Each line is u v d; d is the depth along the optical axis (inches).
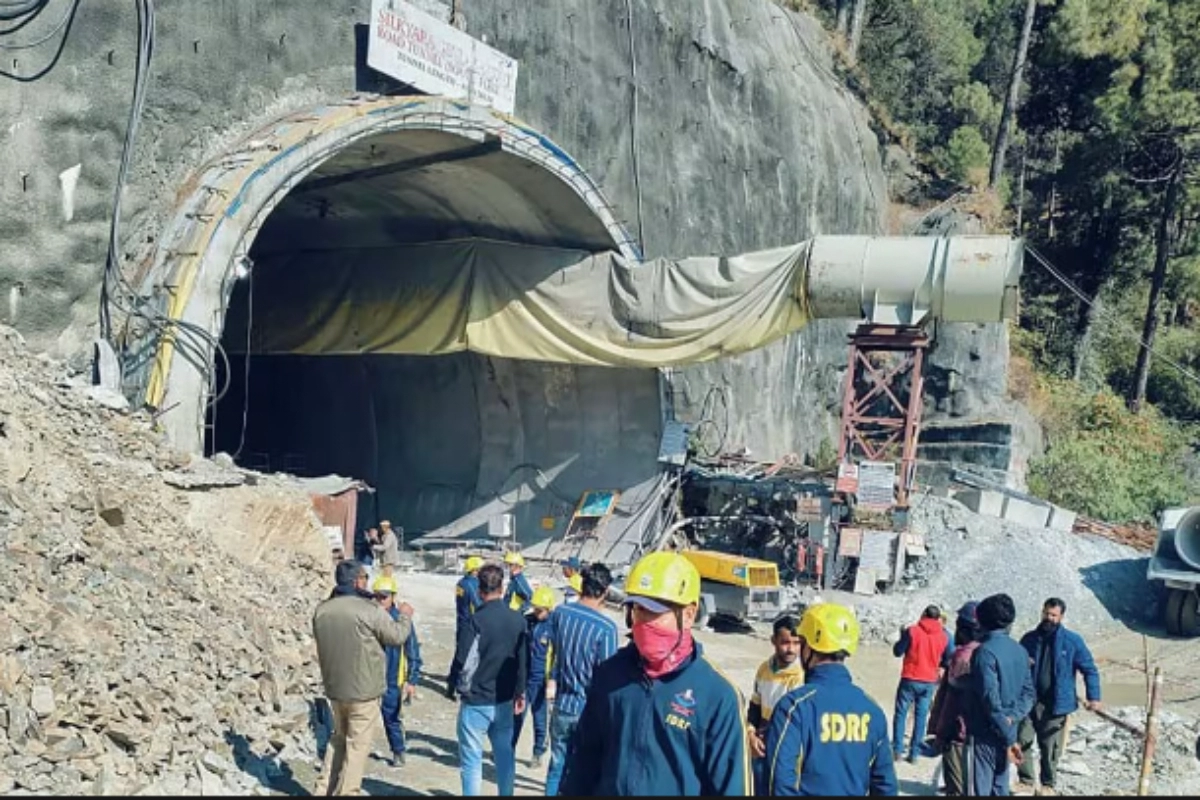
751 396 1354.6
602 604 323.3
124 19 658.2
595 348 981.2
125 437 538.6
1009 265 868.0
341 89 808.3
